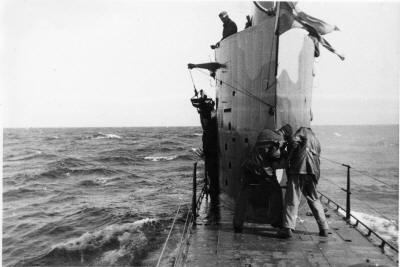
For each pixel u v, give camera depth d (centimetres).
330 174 3512
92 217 2022
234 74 752
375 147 6050
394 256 521
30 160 4794
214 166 915
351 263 496
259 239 590
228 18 845
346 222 688
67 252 1487
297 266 486
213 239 592
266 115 632
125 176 3594
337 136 8806
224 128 822
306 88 696
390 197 2380
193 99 925
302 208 756
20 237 1716
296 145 591
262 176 613
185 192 2650
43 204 2445
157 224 1752
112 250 1466
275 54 609
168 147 6931
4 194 2802
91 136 11562
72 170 3938
